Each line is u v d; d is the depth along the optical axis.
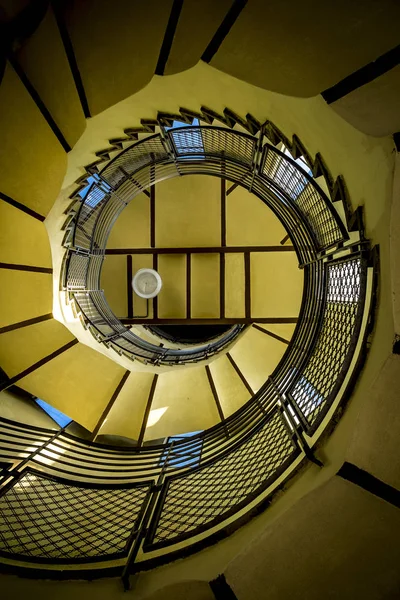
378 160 2.08
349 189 2.57
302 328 4.70
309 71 1.95
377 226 2.21
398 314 2.04
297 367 4.23
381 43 1.62
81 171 4.02
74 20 2.01
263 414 4.44
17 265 4.05
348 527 2.28
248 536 2.38
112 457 4.71
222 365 5.93
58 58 2.19
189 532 2.76
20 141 2.71
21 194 3.35
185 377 5.73
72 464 4.00
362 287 2.52
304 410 3.33
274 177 4.47
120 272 7.03
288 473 2.69
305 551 2.31
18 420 4.19
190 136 4.66
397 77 1.68
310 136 2.68
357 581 2.23
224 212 6.87
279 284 6.71
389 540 2.20
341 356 3.01
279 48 1.95
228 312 6.81
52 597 2.37
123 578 2.45
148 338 7.56
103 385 5.12
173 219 6.95
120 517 3.32
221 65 2.38
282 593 2.28
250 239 6.86
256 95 2.71
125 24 2.13
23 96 2.31
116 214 6.14
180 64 2.59
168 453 4.71
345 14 1.60
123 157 4.80
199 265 6.93
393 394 2.13
